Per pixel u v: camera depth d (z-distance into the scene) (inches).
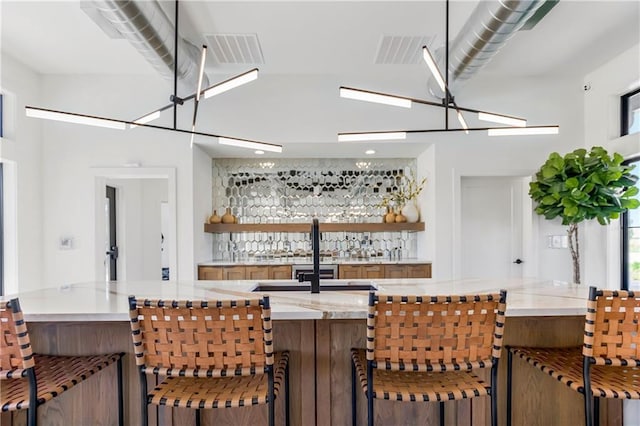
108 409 72.5
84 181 163.8
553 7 105.8
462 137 167.2
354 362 67.1
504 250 177.9
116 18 92.0
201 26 117.9
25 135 152.0
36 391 56.7
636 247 147.7
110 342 73.1
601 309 57.7
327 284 98.4
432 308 55.7
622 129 151.1
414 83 165.6
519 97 167.5
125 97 163.5
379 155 190.7
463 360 56.6
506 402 75.3
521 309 65.9
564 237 167.6
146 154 164.9
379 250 196.5
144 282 101.8
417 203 193.5
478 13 97.9
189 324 54.5
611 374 63.7
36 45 134.0
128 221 233.8
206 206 184.7
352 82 164.6
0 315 55.4
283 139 164.4
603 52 141.1
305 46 132.5
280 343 72.7
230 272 171.3
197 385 60.7
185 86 143.7
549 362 67.2
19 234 148.7
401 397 56.7
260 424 73.3
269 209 197.2
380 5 107.5
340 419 73.1
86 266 162.7
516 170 167.6
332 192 198.2
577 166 135.3
